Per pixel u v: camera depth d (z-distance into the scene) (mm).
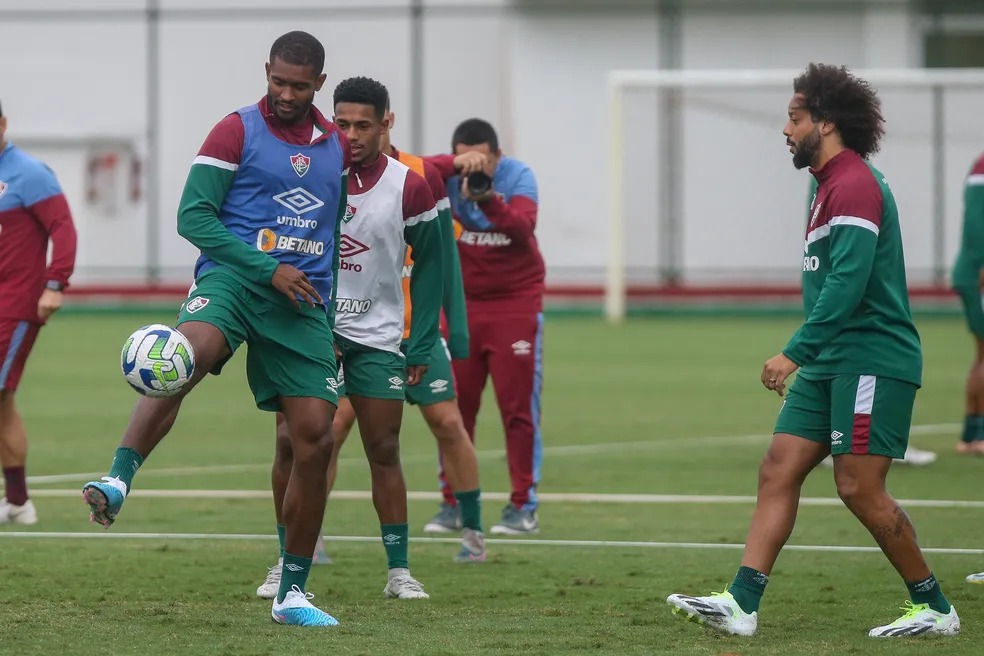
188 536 28125
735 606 19312
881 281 19172
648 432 46906
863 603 22031
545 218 105062
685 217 104062
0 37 112562
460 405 30312
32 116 112625
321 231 19938
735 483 36312
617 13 104125
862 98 19438
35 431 45938
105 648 18062
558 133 104875
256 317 19312
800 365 18906
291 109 19484
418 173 24141
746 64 104062
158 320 97750
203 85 111750
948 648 18594
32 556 25578
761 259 103625
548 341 83500
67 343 81250
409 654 17891
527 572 24859
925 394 57781
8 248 29359
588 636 19266
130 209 111375
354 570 24922
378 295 22562
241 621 20000
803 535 28703
